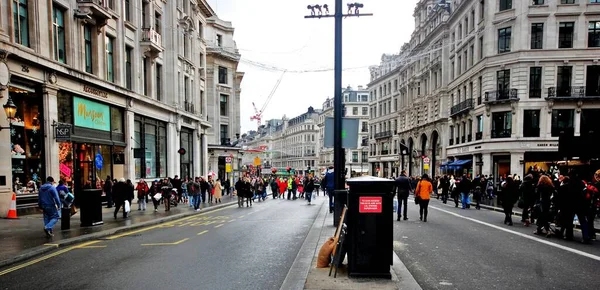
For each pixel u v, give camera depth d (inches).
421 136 2057.1
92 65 770.8
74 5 703.1
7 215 540.4
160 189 737.0
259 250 328.8
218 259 295.4
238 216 616.7
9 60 545.0
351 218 220.1
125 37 880.3
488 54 1290.6
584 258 293.9
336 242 238.1
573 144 604.1
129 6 918.4
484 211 689.6
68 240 371.9
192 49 1325.0
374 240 217.3
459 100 1595.7
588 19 1176.8
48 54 629.6
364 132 3762.3
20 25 585.6
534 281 232.5
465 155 1494.8
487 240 370.6
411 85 2214.6
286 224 501.0
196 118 1293.1
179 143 1171.3
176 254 316.2
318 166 4564.5
